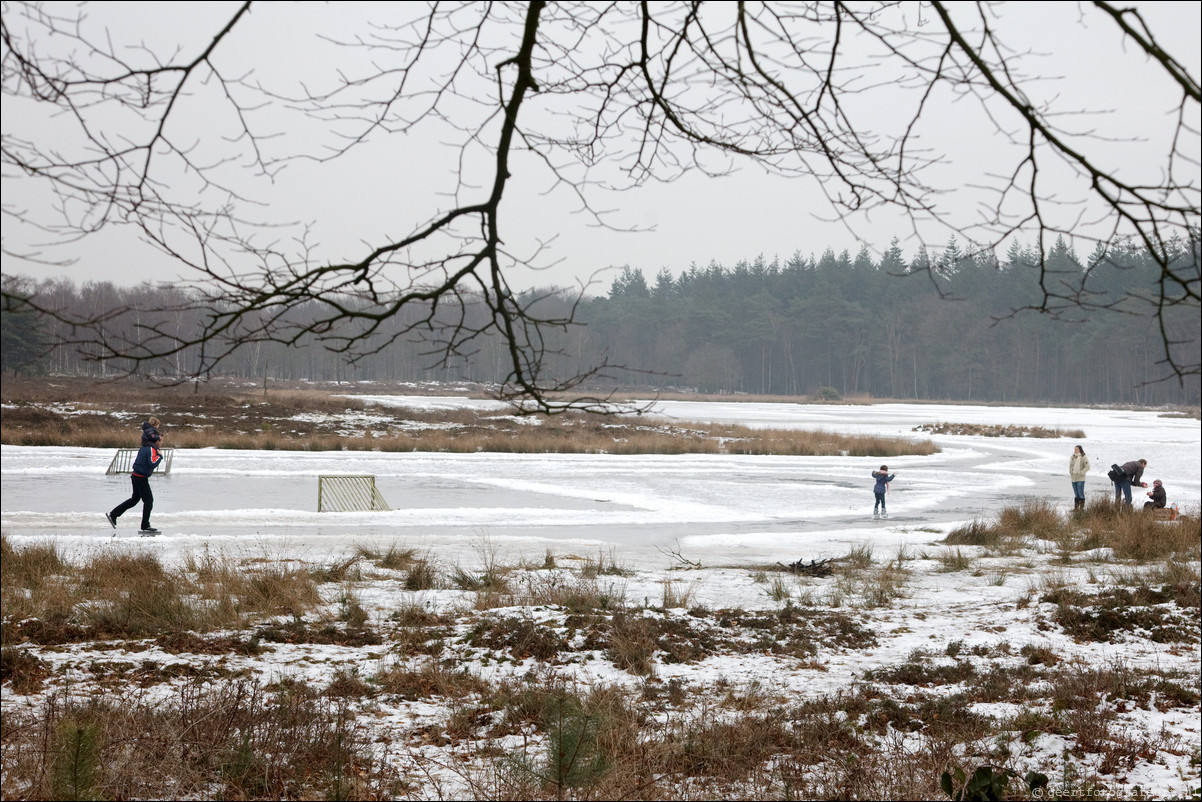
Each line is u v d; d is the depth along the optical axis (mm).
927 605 13180
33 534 17266
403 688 8250
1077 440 58344
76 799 4652
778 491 29641
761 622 11352
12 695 7363
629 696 8148
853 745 6961
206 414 49562
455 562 15648
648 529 21141
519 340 3625
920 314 146375
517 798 5316
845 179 3562
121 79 3102
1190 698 8445
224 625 10383
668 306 155625
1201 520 21531
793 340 155500
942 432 63406
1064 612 12016
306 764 6012
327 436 45844
